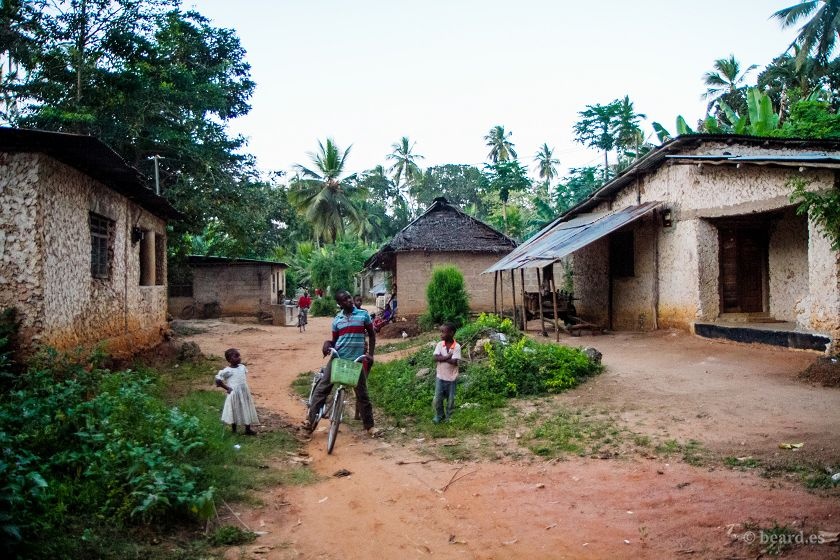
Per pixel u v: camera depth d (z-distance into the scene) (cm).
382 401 970
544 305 1652
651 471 541
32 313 827
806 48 2645
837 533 387
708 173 1255
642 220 1505
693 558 375
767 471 514
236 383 746
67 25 1983
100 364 966
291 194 4428
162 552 397
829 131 1869
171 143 2144
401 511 496
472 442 695
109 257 1147
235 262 2927
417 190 7244
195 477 513
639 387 878
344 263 3959
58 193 891
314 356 1680
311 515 490
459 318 1888
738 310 1326
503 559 399
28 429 517
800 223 1242
